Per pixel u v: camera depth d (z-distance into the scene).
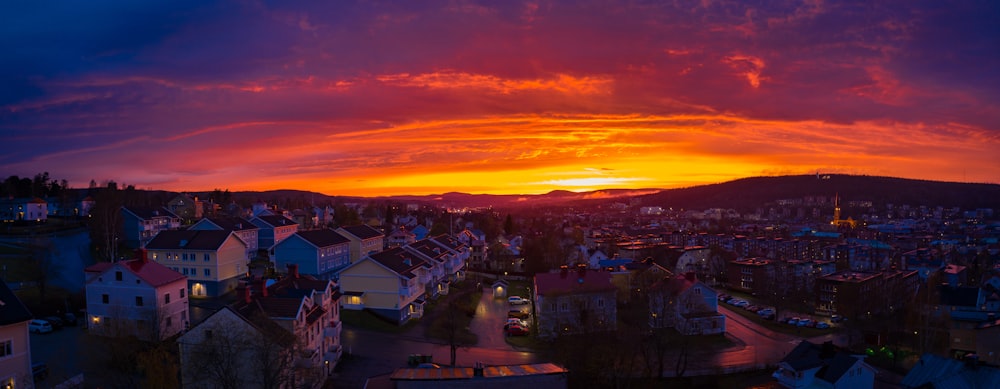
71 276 92.81
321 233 112.81
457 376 43.03
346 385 54.66
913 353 78.00
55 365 53.97
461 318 86.06
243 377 47.62
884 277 120.12
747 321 96.06
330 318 62.31
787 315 103.25
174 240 92.50
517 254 152.88
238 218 129.12
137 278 64.31
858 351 77.88
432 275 99.00
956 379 51.03
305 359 51.62
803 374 55.31
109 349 55.81
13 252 106.62
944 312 91.69
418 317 84.50
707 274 158.25
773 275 126.12
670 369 66.25
